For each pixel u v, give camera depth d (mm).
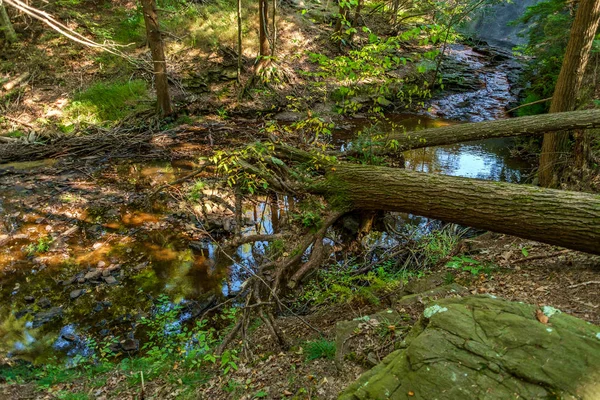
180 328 4918
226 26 14609
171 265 6074
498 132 6531
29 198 7742
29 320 4961
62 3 13391
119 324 4965
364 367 3113
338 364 3225
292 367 3488
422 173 5367
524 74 13461
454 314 2342
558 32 9578
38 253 6191
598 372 1849
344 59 5953
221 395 3326
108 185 8391
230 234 6836
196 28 14391
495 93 15062
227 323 5016
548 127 6105
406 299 3896
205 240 6684
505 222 4449
